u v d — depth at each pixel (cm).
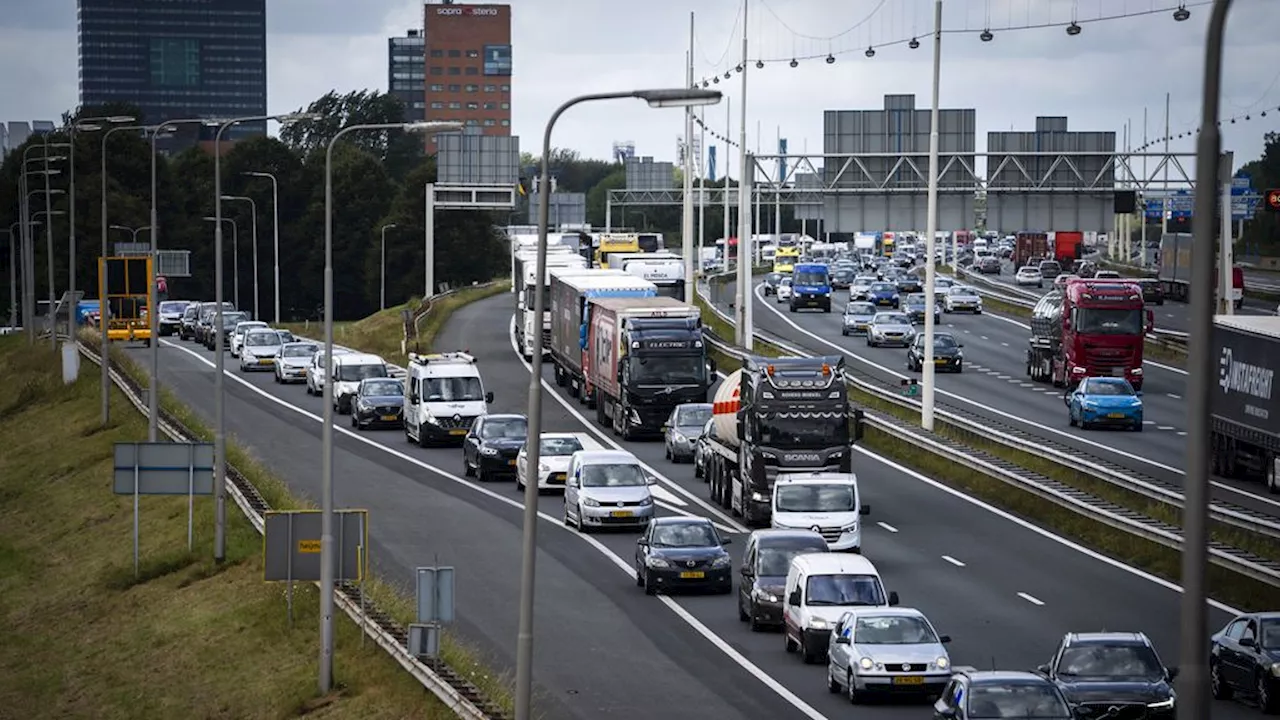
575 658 9425
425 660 9188
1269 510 13312
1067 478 14512
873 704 8262
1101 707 7500
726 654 9506
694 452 16912
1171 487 13062
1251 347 14838
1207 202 3491
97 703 10962
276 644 10912
